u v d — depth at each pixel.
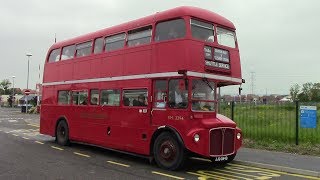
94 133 14.37
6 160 12.12
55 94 17.22
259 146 15.11
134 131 12.33
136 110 12.28
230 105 17.06
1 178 9.45
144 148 11.89
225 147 11.14
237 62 12.27
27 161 12.03
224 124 11.08
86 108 14.92
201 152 10.48
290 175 10.48
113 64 13.55
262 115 16.92
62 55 17.05
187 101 10.66
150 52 11.89
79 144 16.88
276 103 16.67
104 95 13.95
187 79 10.61
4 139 18.19
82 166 11.39
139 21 12.64
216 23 11.81
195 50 10.88
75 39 16.22
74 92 15.85
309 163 11.75
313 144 14.95
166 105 11.21
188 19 10.95
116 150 13.32
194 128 10.59
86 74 15.11
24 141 17.64
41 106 18.31
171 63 11.08
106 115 13.72
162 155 11.18
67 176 9.83
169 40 11.26
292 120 15.81
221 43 11.88
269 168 11.34
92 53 14.87
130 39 12.91
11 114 45.16
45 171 10.44
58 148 15.48
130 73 12.66
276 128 16.28
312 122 14.80
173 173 10.52
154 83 11.73
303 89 67.50
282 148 14.45
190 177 10.01
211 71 11.25
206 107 11.05
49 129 17.45
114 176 9.95
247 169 11.25
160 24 11.75
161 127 11.23
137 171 10.73
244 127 16.91
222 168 11.36
